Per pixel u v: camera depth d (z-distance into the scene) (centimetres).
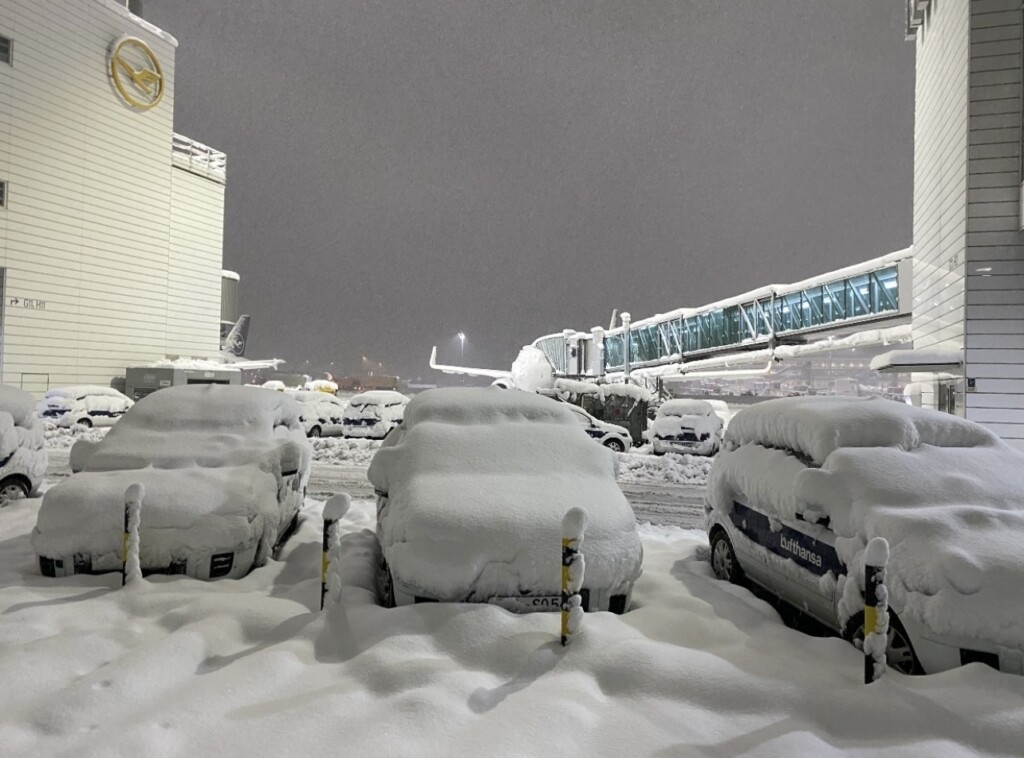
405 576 481
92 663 412
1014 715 338
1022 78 1593
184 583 555
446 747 320
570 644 421
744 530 603
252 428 734
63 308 3284
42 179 3181
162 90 3841
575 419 651
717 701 369
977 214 1623
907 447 528
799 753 318
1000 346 1598
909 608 402
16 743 320
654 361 4916
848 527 459
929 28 2020
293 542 721
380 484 582
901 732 341
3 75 3006
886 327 2800
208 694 363
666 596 555
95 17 3438
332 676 395
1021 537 422
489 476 544
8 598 516
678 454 1848
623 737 334
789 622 554
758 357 3516
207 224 4297
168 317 4000
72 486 598
